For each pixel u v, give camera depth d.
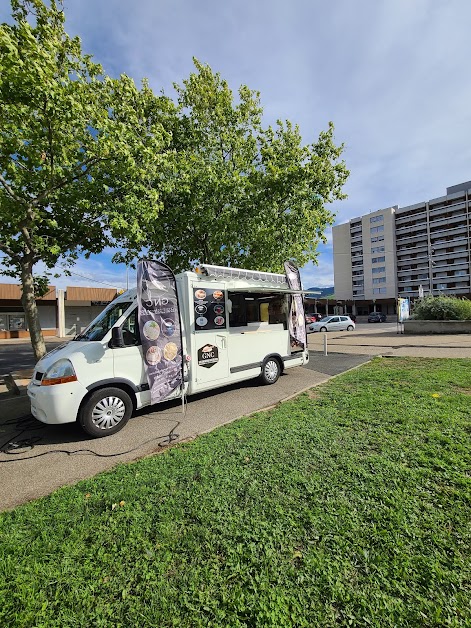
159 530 2.43
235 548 2.21
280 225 10.98
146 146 7.84
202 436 4.36
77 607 1.83
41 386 4.62
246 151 11.98
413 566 1.97
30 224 7.86
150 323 5.11
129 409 5.03
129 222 8.23
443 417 4.33
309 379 7.96
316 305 58.81
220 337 6.38
